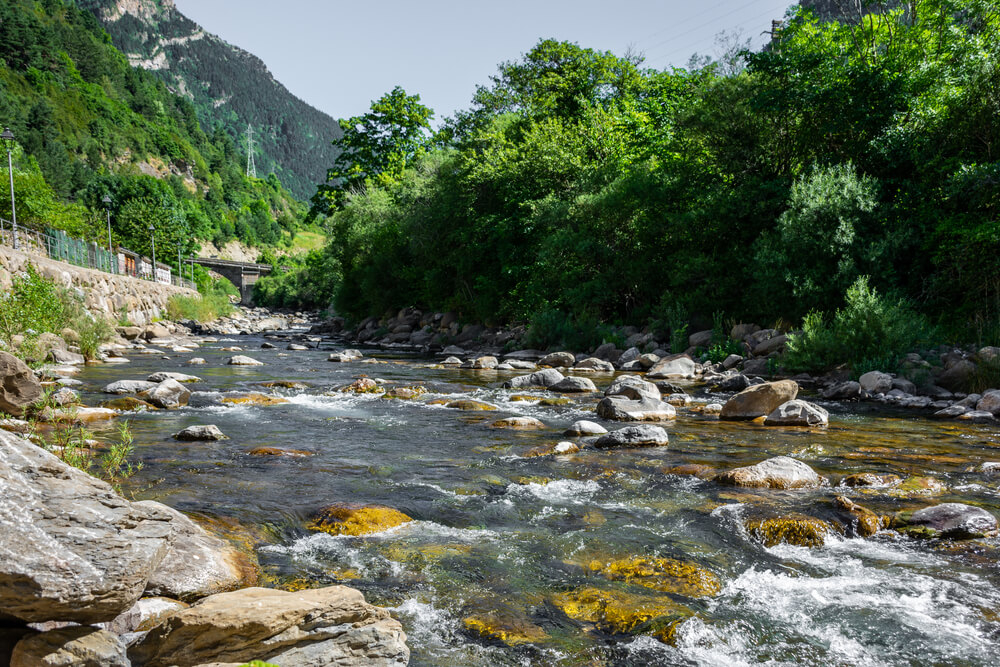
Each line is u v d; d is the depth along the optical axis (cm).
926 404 1127
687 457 707
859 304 1421
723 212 2092
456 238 3116
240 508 498
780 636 326
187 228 9106
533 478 618
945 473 639
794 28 2316
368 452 724
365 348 2869
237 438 780
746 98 2214
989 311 1496
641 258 2288
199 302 4453
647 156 2673
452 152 3569
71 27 17175
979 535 466
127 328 2472
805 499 545
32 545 222
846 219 1698
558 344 2253
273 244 18262
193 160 17500
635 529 479
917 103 1905
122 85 18112
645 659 303
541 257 2441
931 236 1625
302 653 263
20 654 219
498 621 335
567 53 3556
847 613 351
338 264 4747
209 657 257
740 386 1366
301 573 390
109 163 13675
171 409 985
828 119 2044
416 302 3619
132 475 578
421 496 553
